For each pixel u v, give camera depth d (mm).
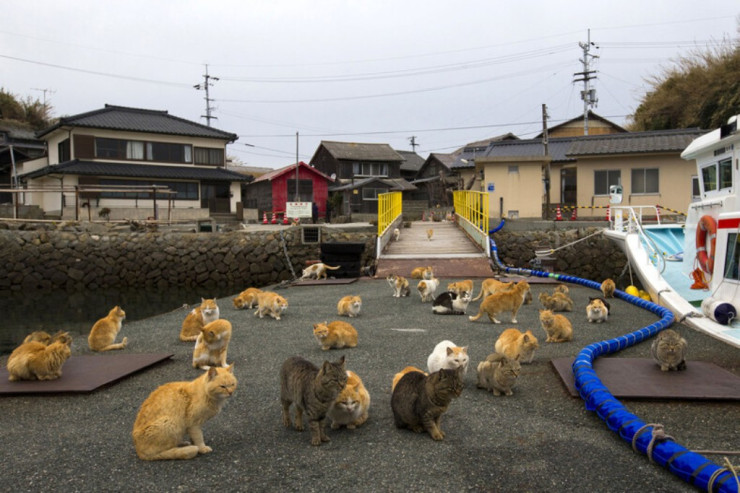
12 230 21719
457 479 3318
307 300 11305
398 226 21859
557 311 9422
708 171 10672
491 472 3404
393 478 3340
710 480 3021
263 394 5074
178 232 22797
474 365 6012
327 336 6695
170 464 3562
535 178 24094
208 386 3559
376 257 16156
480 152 36094
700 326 7578
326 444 3861
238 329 8320
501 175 24281
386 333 7750
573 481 3271
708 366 5453
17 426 4320
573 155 25016
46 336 6305
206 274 21875
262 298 9445
